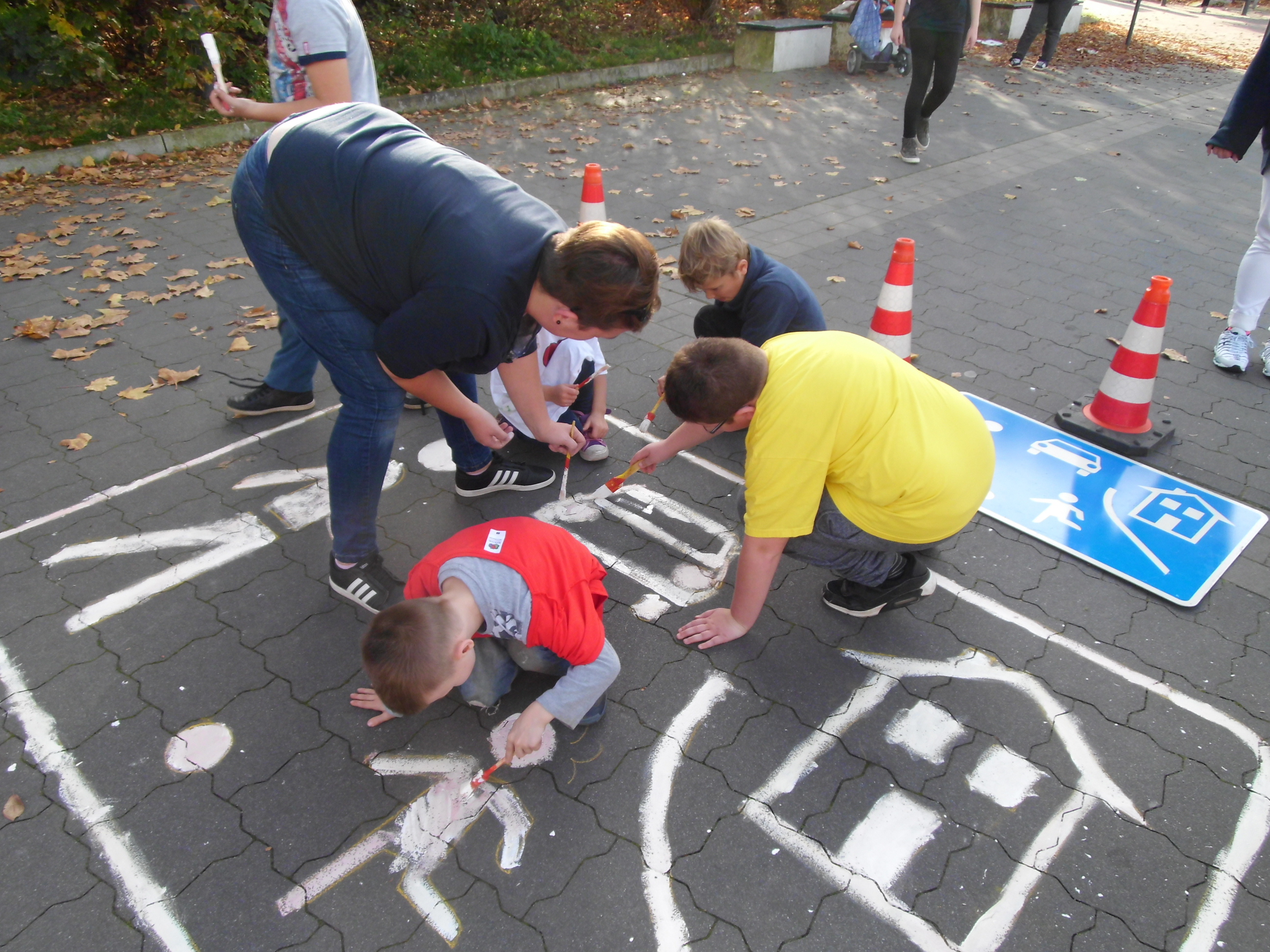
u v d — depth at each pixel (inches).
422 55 383.9
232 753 91.7
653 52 442.0
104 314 177.8
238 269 202.1
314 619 108.6
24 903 77.6
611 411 154.5
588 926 77.0
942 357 172.7
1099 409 147.6
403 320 80.9
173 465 135.7
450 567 86.2
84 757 90.6
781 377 88.0
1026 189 278.4
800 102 387.5
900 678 102.7
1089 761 93.1
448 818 85.9
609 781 90.0
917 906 79.4
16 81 304.0
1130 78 458.3
